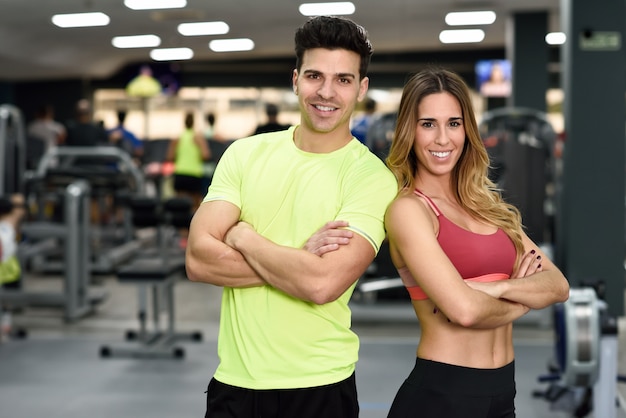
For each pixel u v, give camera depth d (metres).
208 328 5.87
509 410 1.93
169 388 4.32
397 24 12.01
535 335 5.57
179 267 5.34
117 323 6.03
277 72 16.28
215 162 10.31
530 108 10.62
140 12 10.88
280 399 1.85
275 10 10.77
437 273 1.82
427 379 1.89
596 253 5.95
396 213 1.89
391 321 5.93
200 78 16.45
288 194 1.91
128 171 8.80
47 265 8.20
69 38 13.23
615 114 5.90
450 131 1.94
